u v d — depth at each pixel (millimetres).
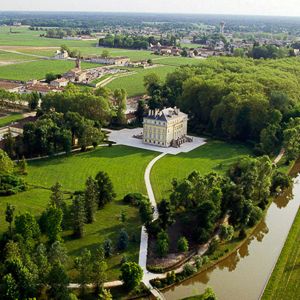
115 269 198750
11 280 163250
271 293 188375
